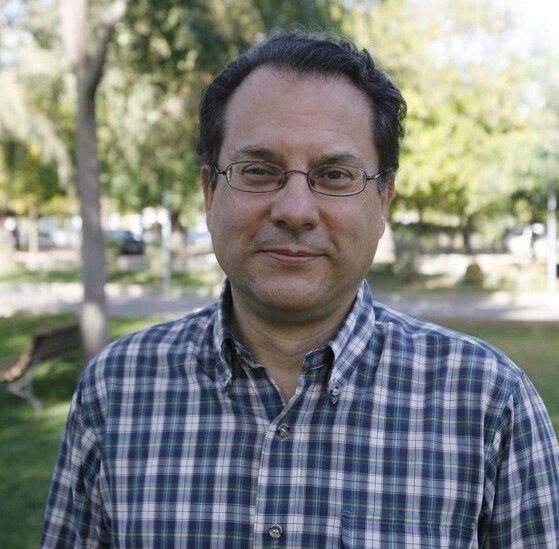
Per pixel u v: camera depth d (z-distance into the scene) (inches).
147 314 612.4
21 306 683.4
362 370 66.4
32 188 1032.8
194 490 64.6
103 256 328.2
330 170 63.9
